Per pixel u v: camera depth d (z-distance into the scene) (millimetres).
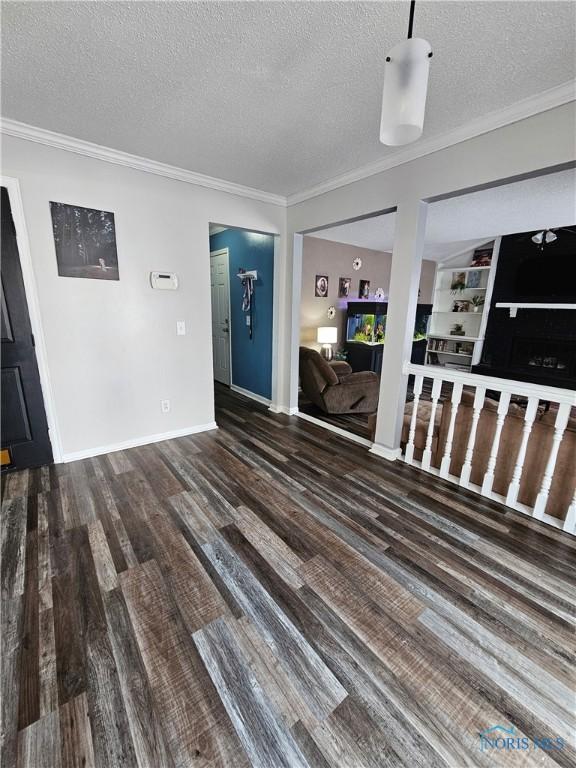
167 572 1596
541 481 2043
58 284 2398
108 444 2828
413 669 1195
